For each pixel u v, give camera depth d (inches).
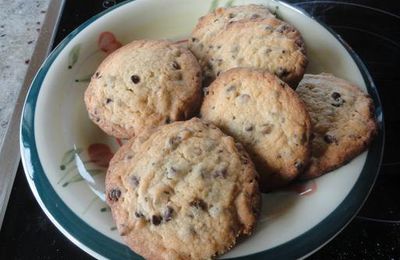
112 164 6.6
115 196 6.2
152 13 9.3
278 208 6.4
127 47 8.3
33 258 6.6
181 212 5.9
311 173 6.7
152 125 7.3
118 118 7.4
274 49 7.6
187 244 5.7
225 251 5.8
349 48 8.4
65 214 6.3
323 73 8.1
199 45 8.5
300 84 7.7
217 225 5.8
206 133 6.6
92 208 6.4
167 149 6.4
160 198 5.9
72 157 7.2
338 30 9.7
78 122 7.8
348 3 10.2
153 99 7.4
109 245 6.0
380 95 8.6
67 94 8.0
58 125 7.5
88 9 10.0
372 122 7.1
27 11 11.7
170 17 9.3
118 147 7.7
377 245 6.7
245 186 6.1
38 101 7.6
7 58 11.0
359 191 6.5
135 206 6.0
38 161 6.9
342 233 6.8
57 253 6.6
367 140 6.9
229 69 7.5
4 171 7.6
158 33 9.3
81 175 6.9
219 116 7.0
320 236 6.0
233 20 8.6
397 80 8.9
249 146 6.7
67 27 9.7
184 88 7.5
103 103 7.6
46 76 8.0
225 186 6.0
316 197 6.5
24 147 7.0
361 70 8.1
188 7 9.4
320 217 6.2
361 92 7.6
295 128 6.6
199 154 6.3
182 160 6.3
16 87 10.5
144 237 5.8
